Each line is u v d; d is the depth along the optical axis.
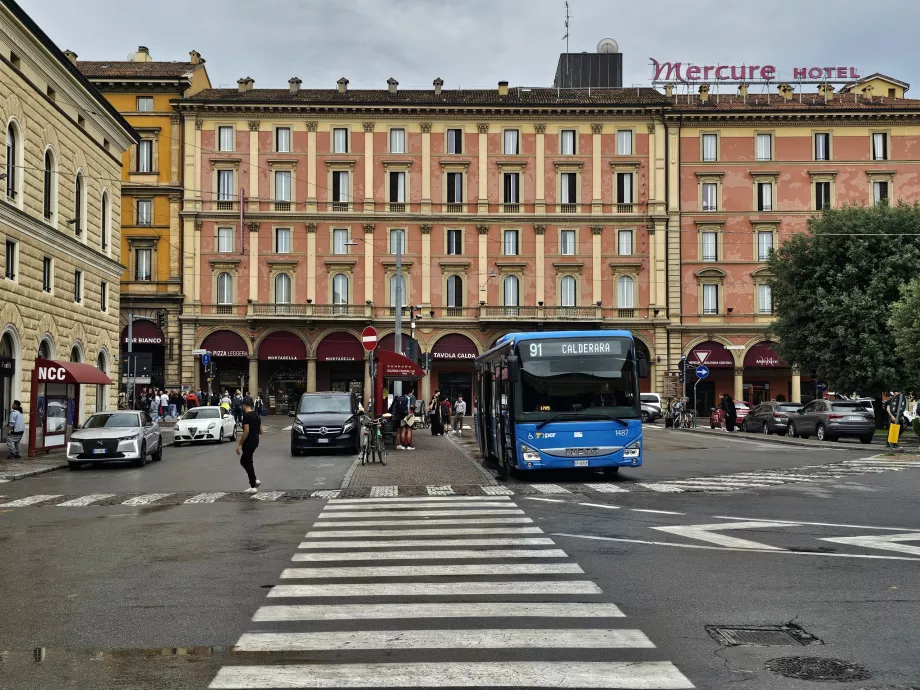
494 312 62.09
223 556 10.66
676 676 5.89
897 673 5.96
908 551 10.66
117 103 62.25
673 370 62.66
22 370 30.75
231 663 6.25
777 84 66.75
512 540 11.62
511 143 63.06
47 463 25.81
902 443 34.50
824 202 63.00
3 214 28.80
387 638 6.85
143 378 42.28
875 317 42.00
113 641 6.87
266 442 36.50
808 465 24.41
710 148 63.38
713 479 20.55
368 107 61.75
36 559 10.60
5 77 29.00
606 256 62.78
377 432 24.78
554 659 6.28
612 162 62.81
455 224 62.53
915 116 62.38
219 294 61.84
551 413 19.75
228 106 61.50
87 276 37.94
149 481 21.33
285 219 61.94
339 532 12.59
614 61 68.75
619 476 21.39
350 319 61.25
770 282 46.75
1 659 6.41
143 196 61.88
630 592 8.42
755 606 7.85
